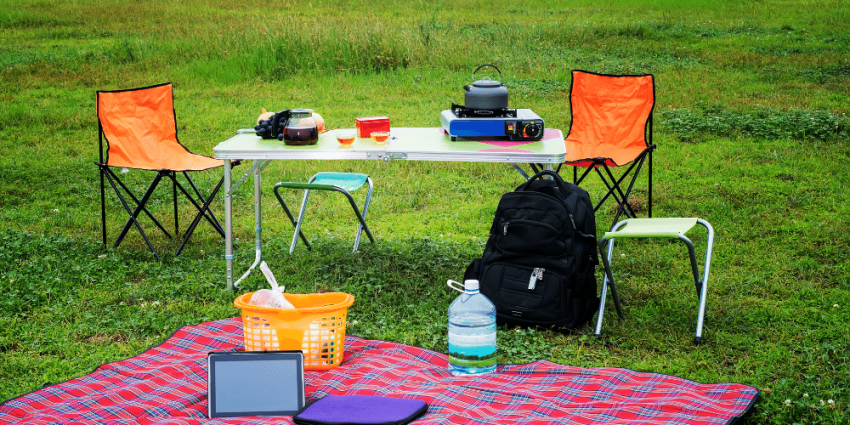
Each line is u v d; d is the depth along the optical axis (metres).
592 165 5.08
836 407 3.01
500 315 3.85
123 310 4.11
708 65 11.98
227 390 2.99
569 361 3.49
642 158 5.18
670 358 3.54
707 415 2.81
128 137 5.22
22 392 3.24
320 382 3.24
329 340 3.36
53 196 6.45
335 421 2.78
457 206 6.23
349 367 3.39
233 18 16.78
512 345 3.67
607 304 4.16
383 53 12.23
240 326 3.90
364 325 3.96
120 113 5.23
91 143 8.18
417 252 4.94
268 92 10.71
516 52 12.91
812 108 9.04
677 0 19.66
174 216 5.80
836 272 4.54
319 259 4.86
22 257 4.96
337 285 4.50
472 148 4.07
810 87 10.29
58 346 3.69
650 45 13.62
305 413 2.86
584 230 3.86
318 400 2.97
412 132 4.73
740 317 3.92
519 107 9.56
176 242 5.35
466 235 5.50
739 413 2.88
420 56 12.47
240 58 12.21
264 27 12.96
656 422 2.76
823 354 3.44
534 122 4.25
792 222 5.48
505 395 3.05
